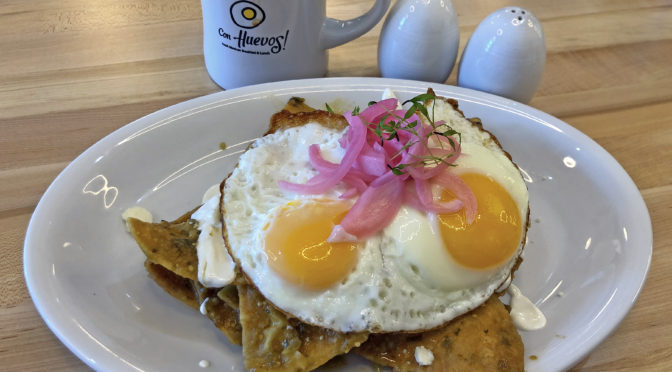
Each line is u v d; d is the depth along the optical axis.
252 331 0.24
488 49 0.34
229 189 0.26
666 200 0.32
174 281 0.26
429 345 0.24
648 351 0.26
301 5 0.32
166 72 0.37
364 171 0.25
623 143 0.35
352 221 0.24
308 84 0.34
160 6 0.43
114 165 0.29
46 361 0.24
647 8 0.46
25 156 0.32
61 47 0.39
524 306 0.27
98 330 0.23
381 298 0.23
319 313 0.23
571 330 0.25
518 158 0.33
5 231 0.28
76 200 0.28
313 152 0.26
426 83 0.34
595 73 0.40
